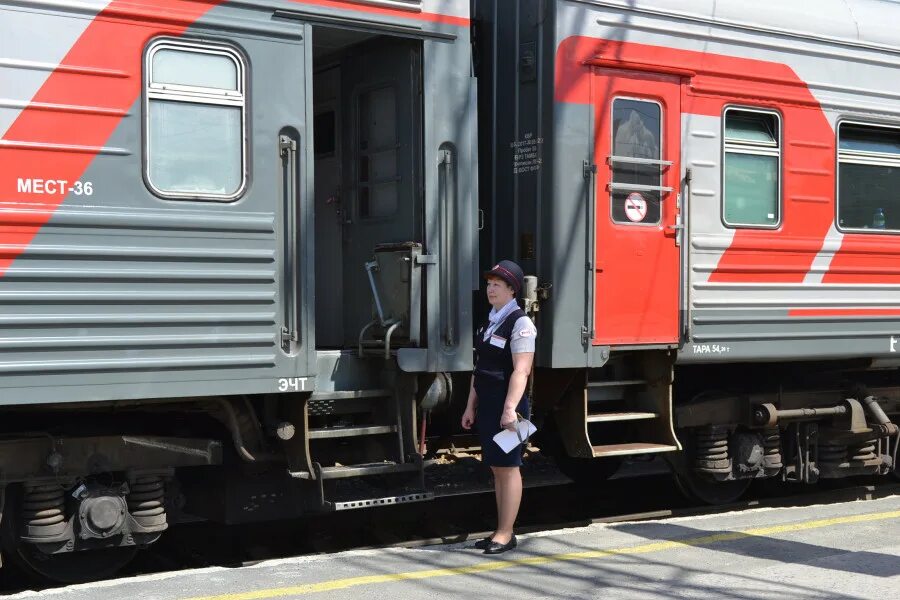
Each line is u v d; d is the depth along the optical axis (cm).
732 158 1025
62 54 698
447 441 988
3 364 674
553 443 1097
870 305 1116
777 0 1055
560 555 829
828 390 1145
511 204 951
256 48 776
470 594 715
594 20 931
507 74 952
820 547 865
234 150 771
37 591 729
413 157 875
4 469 719
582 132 925
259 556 892
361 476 832
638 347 957
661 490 1210
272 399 820
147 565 866
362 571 777
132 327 721
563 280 914
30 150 685
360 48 931
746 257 1027
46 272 689
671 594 720
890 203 1148
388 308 879
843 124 1106
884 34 1130
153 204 731
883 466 1191
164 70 741
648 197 967
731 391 1088
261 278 775
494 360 820
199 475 859
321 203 995
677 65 978
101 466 751
